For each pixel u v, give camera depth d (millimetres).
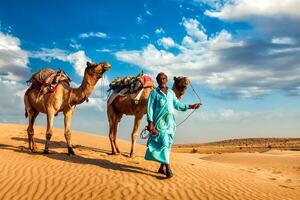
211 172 12734
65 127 13945
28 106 14734
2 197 8938
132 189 9508
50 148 15734
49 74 13945
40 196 9000
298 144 134250
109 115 14445
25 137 19688
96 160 12930
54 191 9336
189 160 16094
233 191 10172
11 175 10672
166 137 10242
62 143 18172
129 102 13820
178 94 11750
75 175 10734
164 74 10352
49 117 13750
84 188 9539
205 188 10102
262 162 23312
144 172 11289
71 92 13758
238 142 172250
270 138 173250
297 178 15773
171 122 10328
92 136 24812
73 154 13836
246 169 16719
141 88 13633
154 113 10273
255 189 10820
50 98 13695
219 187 10414
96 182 10047
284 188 11727
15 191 9344
